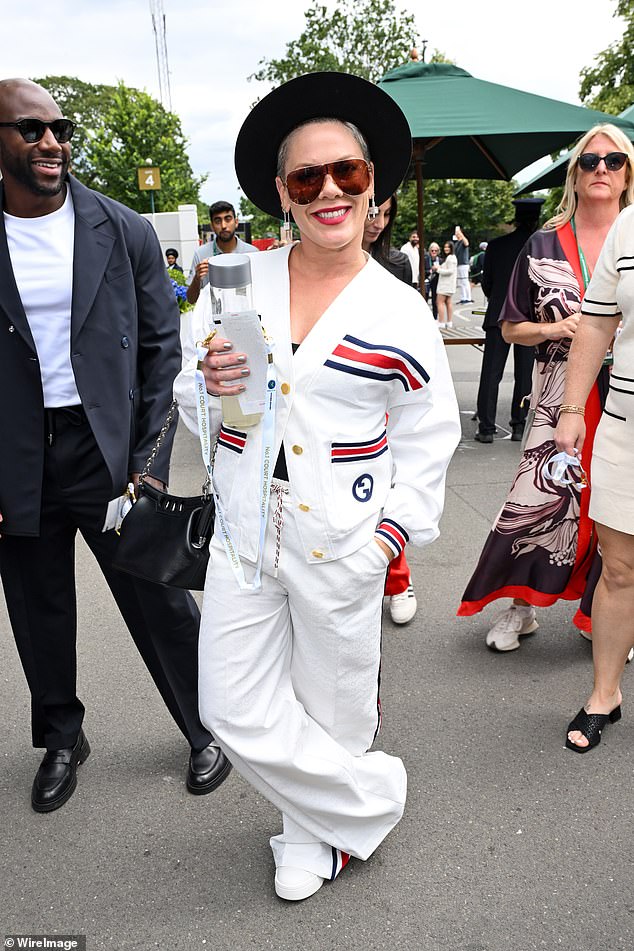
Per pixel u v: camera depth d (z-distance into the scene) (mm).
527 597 3076
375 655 1904
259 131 1779
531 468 2959
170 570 1956
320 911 1992
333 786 1916
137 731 2764
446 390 1820
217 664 1810
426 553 4285
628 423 2324
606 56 25031
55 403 2139
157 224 20766
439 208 38469
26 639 2367
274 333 1697
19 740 2750
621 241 2293
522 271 2914
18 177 1984
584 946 1874
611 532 2449
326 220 1666
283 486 1715
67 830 2305
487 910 1983
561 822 2285
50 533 2293
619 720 2752
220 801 2404
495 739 2670
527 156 6395
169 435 2184
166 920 1982
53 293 2072
